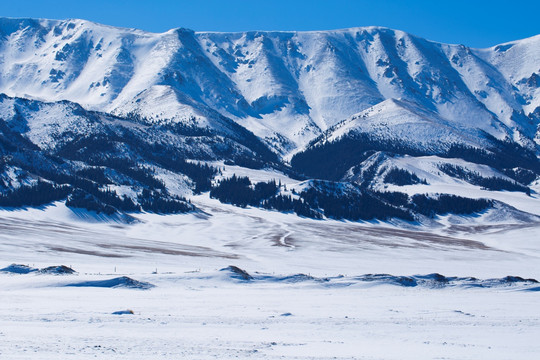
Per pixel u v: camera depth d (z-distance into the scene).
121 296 87.62
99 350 44.56
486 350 54.34
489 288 118.94
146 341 50.56
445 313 81.19
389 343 57.06
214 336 56.34
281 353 48.19
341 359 46.12
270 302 87.81
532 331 67.25
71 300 80.88
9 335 49.75
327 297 98.12
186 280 109.00
